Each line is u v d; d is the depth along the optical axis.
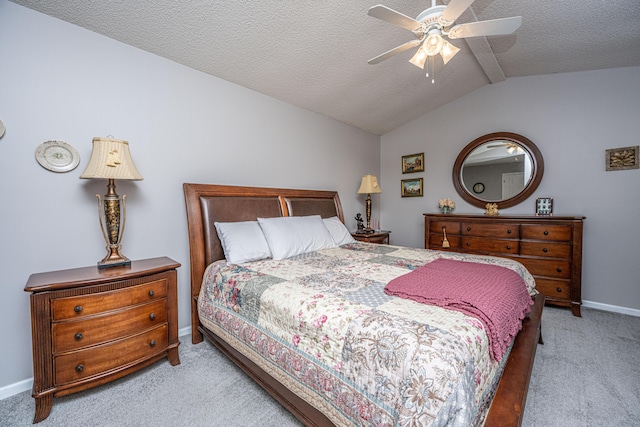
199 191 2.45
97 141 1.78
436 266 1.93
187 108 2.45
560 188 3.16
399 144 4.57
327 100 3.37
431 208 4.24
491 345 1.14
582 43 2.48
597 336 2.32
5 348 1.67
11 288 1.68
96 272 1.73
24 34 1.70
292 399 1.35
